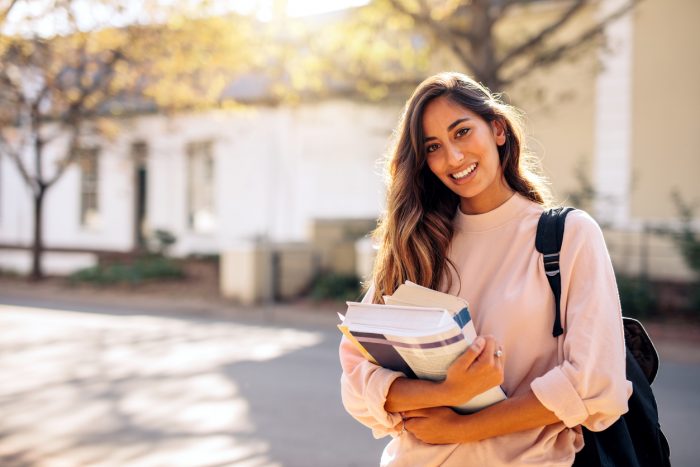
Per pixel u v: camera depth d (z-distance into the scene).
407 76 12.87
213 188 20.42
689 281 12.22
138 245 21.70
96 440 5.49
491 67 11.16
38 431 5.73
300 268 13.89
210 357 8.78
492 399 1.72
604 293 1.71
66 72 11.88
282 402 6.62
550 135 14.73
